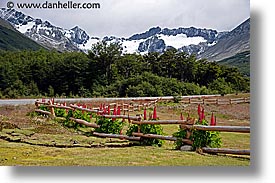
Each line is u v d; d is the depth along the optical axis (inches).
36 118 390.6
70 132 316.2
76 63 565.9
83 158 214.5
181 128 233.3
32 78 563.8
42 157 218.8
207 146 223.3
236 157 218.1
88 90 575.2
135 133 262.5
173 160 205.9
